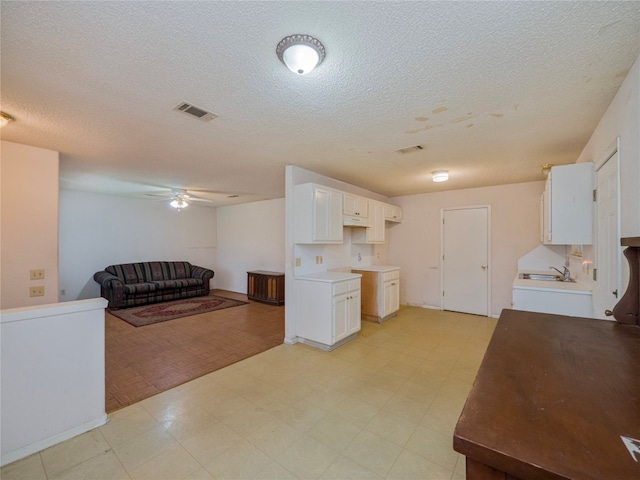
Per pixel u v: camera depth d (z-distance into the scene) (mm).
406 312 5184
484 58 1515
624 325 1547
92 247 5922
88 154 3137
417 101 1975
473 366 2979
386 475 1596
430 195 5477
